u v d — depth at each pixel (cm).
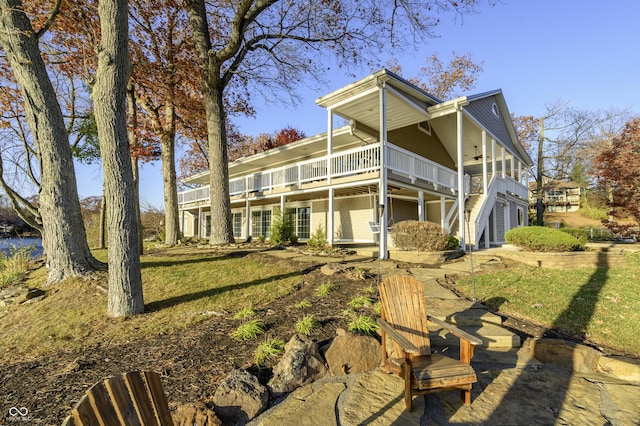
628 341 410
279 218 1338
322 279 684
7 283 764
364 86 1027
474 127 1491
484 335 418
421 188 1163
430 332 450
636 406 288
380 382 334
